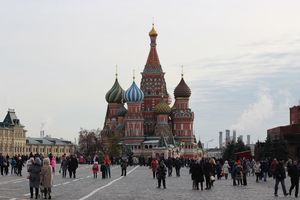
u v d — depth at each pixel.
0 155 85.56
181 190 57.94
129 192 52.50
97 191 52.75
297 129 188.25
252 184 73.25
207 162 61.19
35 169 43.06
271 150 159.75
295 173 50.81
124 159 93.94
